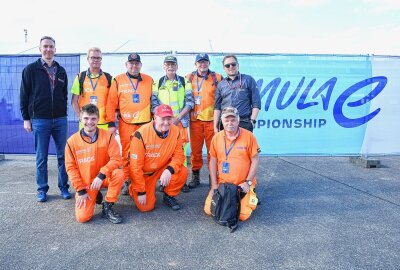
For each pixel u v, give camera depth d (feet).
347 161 20.89
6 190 14.43
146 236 9.90
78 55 18.63
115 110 13.99
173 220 11.20
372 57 19.01
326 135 19.51
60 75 12.84
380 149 19.70
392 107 19.44
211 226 10.71
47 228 10.43
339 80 19.10
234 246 9.30
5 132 19.39
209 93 14.96
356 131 19.54
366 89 19.25
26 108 12.68
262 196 13.93
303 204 12.92
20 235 9.89
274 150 19.54
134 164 11.48
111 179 11.16
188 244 9.39
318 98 19.20
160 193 14.33
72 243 9.39
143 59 18.53
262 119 19.22
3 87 19.01
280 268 8.12
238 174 11.68
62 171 13.20
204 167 19.21
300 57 18.89
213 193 11.43
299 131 19.43
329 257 8.69
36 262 8.30
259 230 10.43
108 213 11.13
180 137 12.41
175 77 14.46
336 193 14.30
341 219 11.37
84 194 10.80
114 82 13.84
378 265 8.29
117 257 8.60
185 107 14.32
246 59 18.75
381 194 14.17
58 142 13.12
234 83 13.43
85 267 8.09
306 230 10.44
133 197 12.24
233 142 11.81
